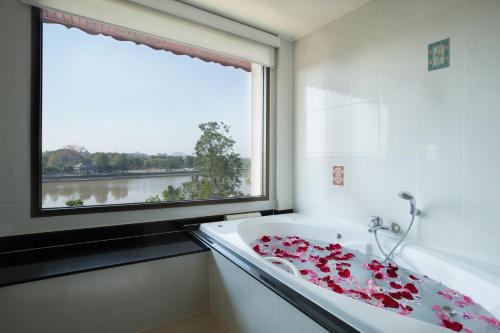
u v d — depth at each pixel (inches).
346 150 88.6
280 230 93.7
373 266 69.5
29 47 68.8
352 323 39.1
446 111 63.6
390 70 75.4
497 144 55.8
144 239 83.0
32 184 69.6
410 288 58.7
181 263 74.5
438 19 64.9
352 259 75.2
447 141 63.5
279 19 93.4
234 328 66.7
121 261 66.6
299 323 45.6
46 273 59.1
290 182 111.6
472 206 59.5
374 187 79.8
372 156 80.2
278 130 108.6
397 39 73.6
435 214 65.7
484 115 57.6
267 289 53.9
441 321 47.3
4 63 66.2
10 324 55.7
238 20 94.3
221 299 72.4
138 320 68.9
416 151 69.4
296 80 109.5
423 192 68.0
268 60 105.7
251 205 105.8
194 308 76.9
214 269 75.7
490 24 56.6
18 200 68.0
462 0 60.7
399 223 73.4
